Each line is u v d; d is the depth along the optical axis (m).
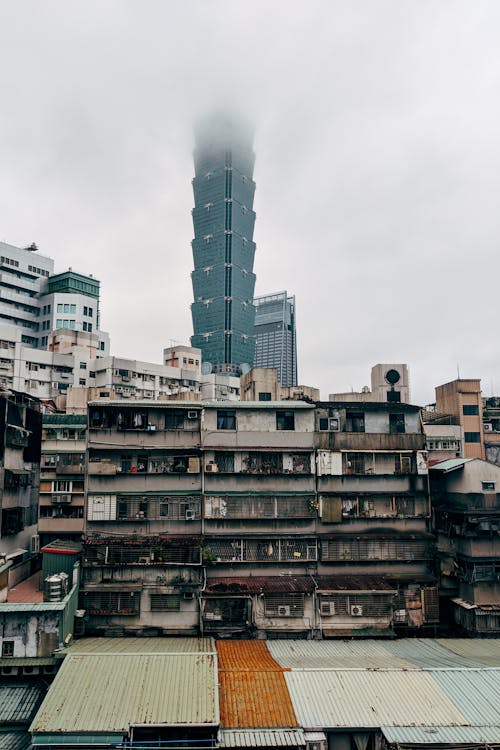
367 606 35.59
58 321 117.50
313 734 23.31
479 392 60.97
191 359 110.81
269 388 50.84
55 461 51.25
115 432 38.41
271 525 38.38
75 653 27.97
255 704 24.75
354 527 39.06
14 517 37.47
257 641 33.62
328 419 40.72
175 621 35.09
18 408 39.78
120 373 90.75
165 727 23.08
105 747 22.47
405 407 41.34
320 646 32.84
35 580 38.22
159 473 38.22
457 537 38.62
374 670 27.36
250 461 39.16
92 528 37.25
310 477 39.41
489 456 60.47
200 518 37.91
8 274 118.38
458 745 22.75
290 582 36.44
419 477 39.94
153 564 35.78
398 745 22.61
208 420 39.59
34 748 22.55
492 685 26.38
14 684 28.09
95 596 35.09
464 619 37.44
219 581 36.53
